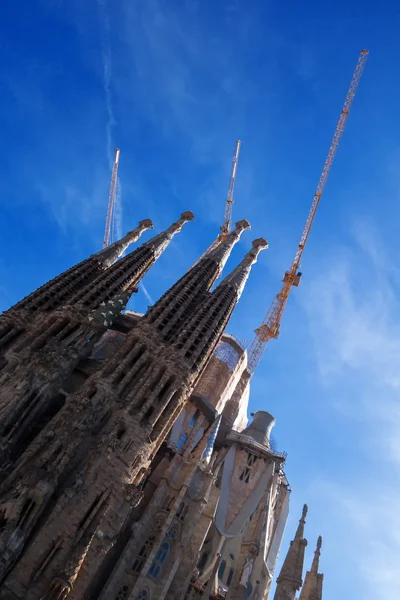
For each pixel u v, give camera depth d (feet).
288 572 210.18
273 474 265.54
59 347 207.21
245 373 341.82
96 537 156.35
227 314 251.60
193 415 251.19
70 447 166.91
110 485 166.81
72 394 193.36
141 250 287.28
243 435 274.98
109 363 205.46
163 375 204.33
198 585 195.42
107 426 181.57
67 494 157.28
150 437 186.09
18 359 201.36
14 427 178.81
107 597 166.91
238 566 221.05
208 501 214.69
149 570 181.68
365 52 519.19
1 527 144.87
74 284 257.96
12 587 138.10
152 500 193.88
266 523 244.63
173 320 232.94
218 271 289.33
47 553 146.61
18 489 152.46
